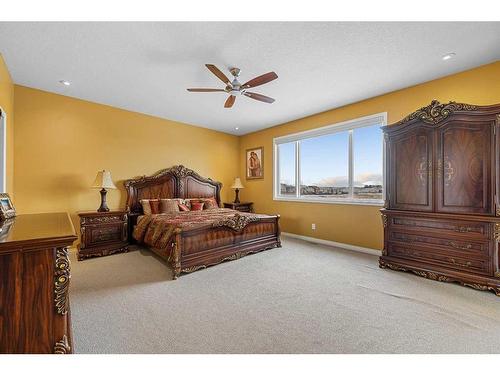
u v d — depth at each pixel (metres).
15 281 1.11
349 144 4.10
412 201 2.87
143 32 2.11
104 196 3.74
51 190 3.55
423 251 2.76
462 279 2.47
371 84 3.23
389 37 2.19
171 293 2.32
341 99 3.77
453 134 2.57
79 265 3.16
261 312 1.97
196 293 2.33
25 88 3.32
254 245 3.67
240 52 2.44
